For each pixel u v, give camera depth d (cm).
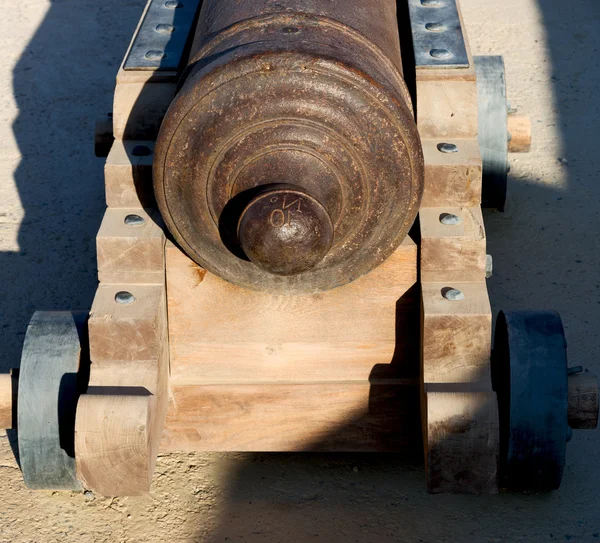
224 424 262
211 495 262
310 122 211
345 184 217
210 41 237
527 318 245
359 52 226
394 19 279
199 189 222
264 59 209
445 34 279
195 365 257
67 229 382
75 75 485
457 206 252
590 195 395
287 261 208
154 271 248
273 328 252
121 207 257
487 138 351
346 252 231
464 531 249
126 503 259
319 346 254
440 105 260
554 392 236
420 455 275
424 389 236
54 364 243
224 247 231
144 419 225
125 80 267
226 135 213
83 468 229
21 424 241
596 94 461
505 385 244
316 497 261
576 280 349
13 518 254
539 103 455
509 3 540
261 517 254
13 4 550
